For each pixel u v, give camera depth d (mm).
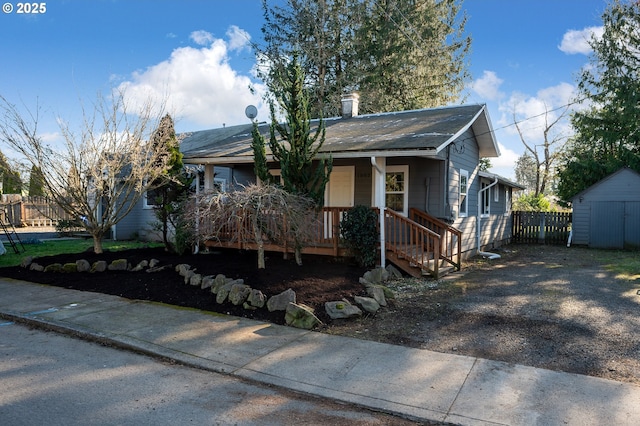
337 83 22531
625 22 19297
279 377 4172
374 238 8922
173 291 7465
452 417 3367
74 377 4180
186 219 8445
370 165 11250
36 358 4711
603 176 18906
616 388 3863
